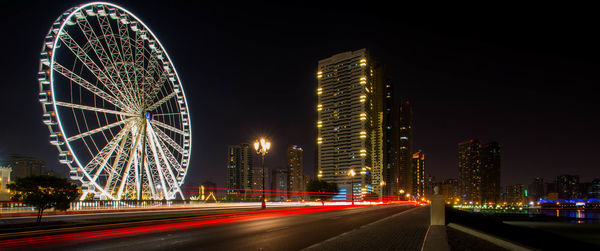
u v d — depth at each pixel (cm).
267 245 1481
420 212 4503
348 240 1638
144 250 1354
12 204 2995
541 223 10969
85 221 2430
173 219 2719
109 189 5325
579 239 5866
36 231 1861
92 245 1477
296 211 4572
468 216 3803
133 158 5647
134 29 5950
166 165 6250
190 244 1505
